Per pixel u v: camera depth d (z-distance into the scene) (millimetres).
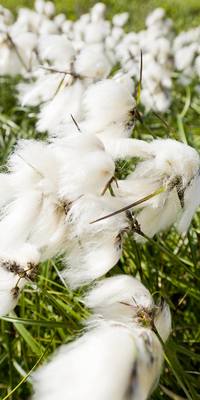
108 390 294
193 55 1007
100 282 373
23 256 383
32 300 552
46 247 385
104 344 303
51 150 376
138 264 439
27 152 375
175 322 517
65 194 368
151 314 350
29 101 588
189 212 391
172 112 907
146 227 393
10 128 840
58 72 554
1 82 1071
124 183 379
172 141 382
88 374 297
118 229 369
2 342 523
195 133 769
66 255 393
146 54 985
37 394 306
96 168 360
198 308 541
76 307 500
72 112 520
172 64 1000
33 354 512
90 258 381
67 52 570
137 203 365
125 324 323
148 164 382
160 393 461
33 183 375
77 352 304
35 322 401
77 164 362
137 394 299
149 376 306
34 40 841
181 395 465
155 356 312
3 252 382
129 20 1915
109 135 428
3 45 841
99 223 363
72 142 375
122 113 428
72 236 376
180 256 563
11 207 383
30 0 2189
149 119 835
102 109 427
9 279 383
